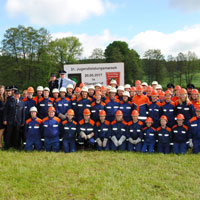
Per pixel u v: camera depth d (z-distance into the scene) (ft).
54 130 24.85
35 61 146.41
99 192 15.06
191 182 16.60
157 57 167.12
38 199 14.30
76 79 44.68
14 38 136.05
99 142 25.49
